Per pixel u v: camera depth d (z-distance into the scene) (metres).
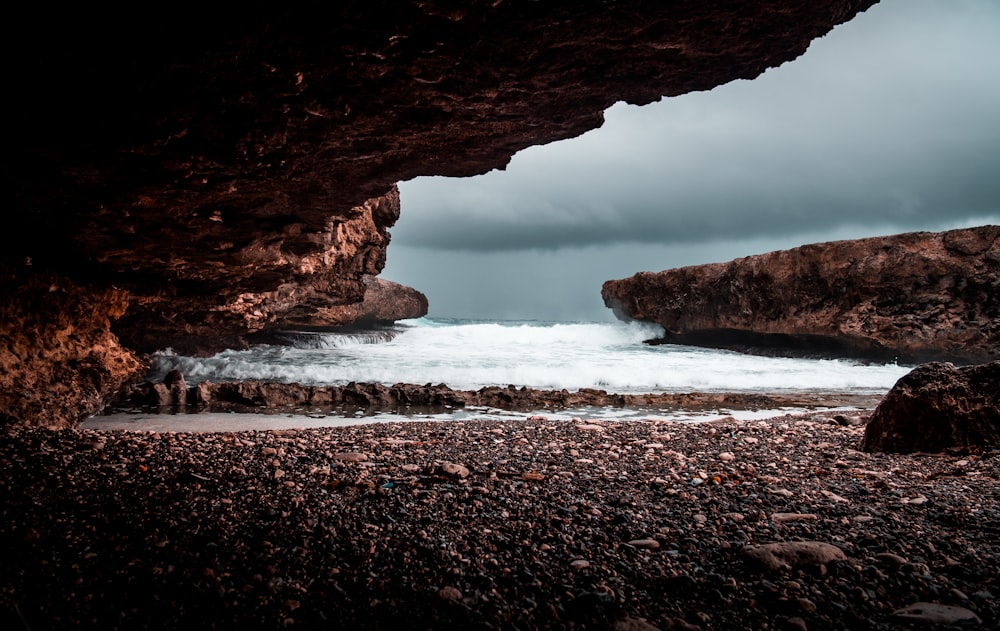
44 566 3.55
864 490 5.47
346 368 18.23
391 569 3.62
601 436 8.91
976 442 7.52
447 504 4.81
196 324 15.13
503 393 15.24
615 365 21.20
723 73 5.21
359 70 4.91
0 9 4.14
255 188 7.68
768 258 27.78
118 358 10.18
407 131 6.14
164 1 4.13
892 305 23.55
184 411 12.47
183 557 3.71
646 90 5.44
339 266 18.09
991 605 3.19
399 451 7.26
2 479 4.90
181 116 5.51
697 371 19.39
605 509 4.79
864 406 15.05
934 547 3.94
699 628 3.03
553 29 4.46
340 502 4.77
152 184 6.96
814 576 3.54
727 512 4.72
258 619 3.11
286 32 4.43
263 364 19.27
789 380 19.00
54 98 5.20
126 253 9.44
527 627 3.05
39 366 8.89
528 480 5.82
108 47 4.56
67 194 7.21
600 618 3.13
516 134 6.36
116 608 3.18
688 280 32.84
